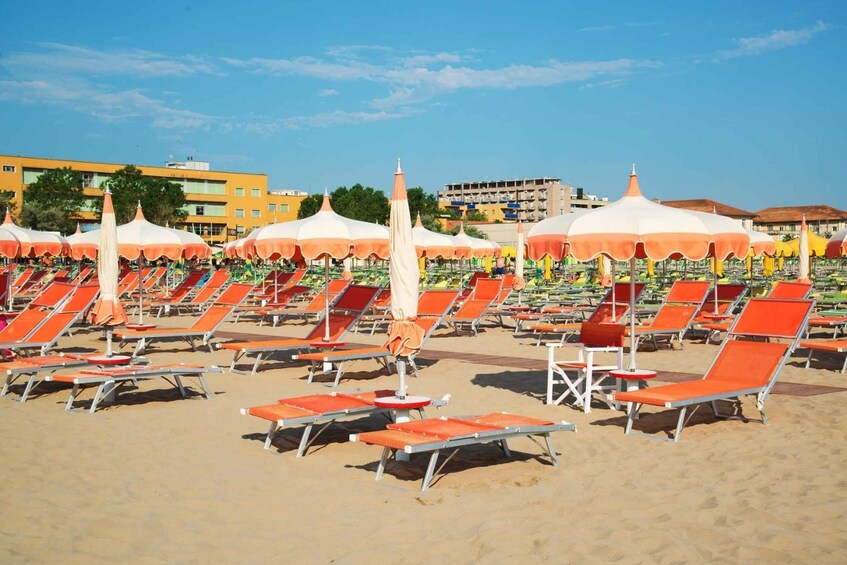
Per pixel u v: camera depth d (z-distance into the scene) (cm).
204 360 1292
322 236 1091
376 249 1120
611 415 822
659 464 612
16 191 6575
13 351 1297
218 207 7894
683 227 740
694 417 796
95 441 719
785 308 796
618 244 734
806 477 555
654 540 431
